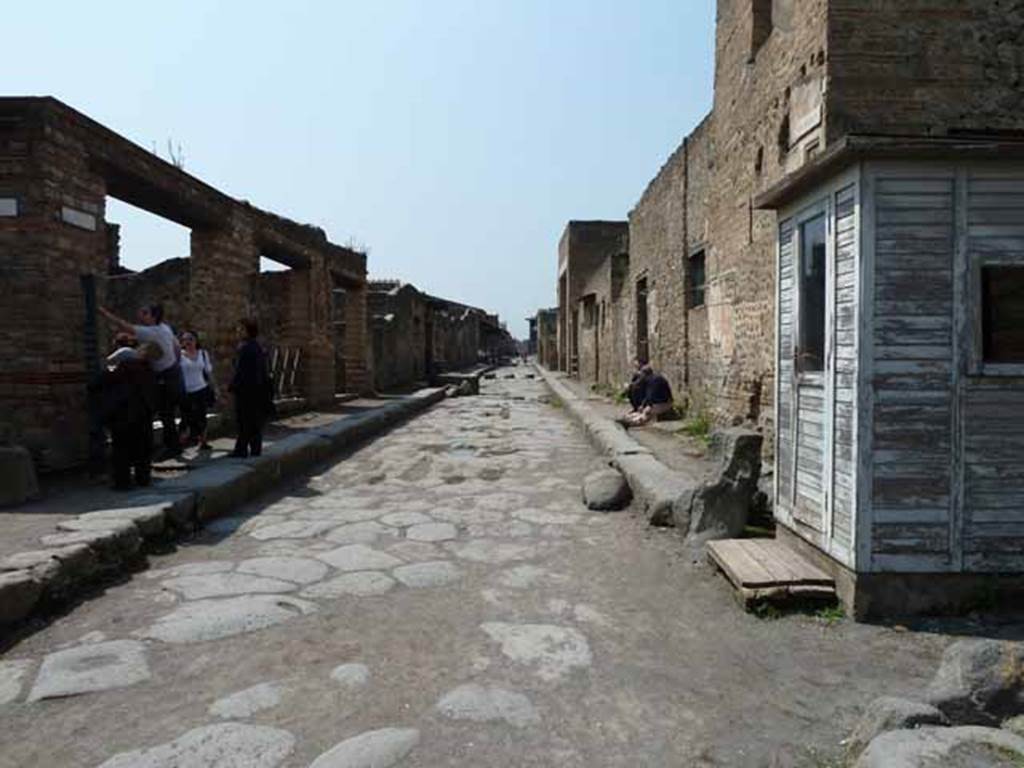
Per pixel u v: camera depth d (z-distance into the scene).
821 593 4.14
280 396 13.65
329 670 3.43
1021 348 3.96
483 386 27.69
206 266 10.41
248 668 3.45
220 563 5.14
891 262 3.91
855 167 3.93
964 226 3.89
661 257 14.37
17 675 3.36
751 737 2.86
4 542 4.66
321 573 4.93
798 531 4.69
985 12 5.90
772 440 7.86
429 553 5.44
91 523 5.11
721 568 4.69
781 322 5.01
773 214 7.82
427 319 28.31
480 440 11.92
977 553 3.94
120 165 7.96
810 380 4.53
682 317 12.61
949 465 3.93
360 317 17.91
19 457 5.97
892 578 3.96
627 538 5.85
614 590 4.61
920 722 2.54
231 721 2.95
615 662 3.54
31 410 6.93
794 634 3.84
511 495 7.57
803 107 6.58
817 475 4.43
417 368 26.45
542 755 2.73
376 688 3.26
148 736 2.84
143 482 6.58
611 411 14.23
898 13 5.89
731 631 3.91
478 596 4.50
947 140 3.82
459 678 3.36
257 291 11.98
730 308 9.49
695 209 11.75
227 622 4.01
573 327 30.58
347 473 8.93
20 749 2.75
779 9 7.28
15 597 3.86
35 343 6.91
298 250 13.53
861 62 5.91
